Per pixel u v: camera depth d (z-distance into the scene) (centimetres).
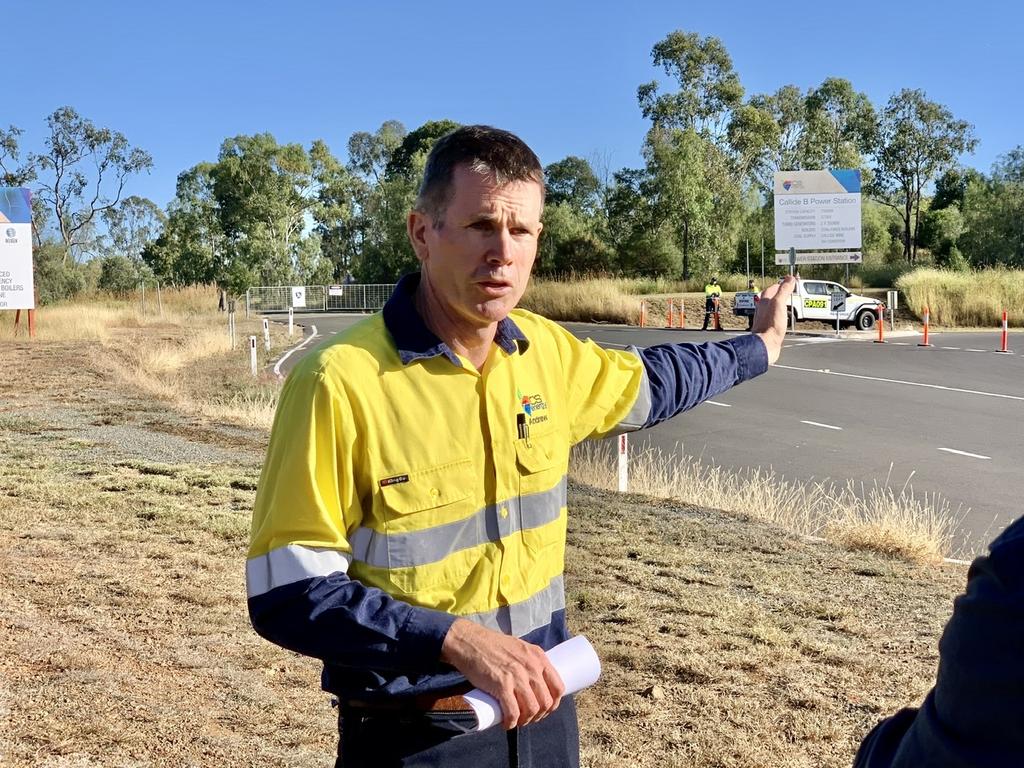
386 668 162
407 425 179
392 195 7412
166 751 367
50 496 806
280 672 456
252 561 170
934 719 101
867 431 1352
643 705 431
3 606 523
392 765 179
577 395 209
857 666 482
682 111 6525
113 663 451
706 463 1137
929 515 873
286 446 172
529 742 187
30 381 1719
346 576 168
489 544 185
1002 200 5731
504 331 196
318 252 8394
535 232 188
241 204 7862
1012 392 1733
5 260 2792
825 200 3712
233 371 1994
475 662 157
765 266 6359
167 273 7912
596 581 612
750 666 478
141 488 850
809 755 388
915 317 3841
